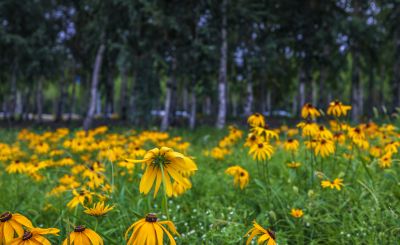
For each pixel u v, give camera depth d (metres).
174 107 17.03
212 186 4.38
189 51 13.27
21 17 18.88
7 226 1.37
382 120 8.22
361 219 2.83
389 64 23.12
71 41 20.39
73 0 18.75
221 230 2.79
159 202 3.69
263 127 3.48
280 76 22.97
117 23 13.70
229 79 19.47
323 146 3.41
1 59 19.14
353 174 3.84
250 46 15.92
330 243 2.70
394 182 3.46
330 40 14.59
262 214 3.09
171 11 13.16
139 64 13.39
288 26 15.84
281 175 4.46
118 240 2.53
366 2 17.06
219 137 10.73
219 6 13.95
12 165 4.30
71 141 6.47
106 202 2.76
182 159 1.49
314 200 3.14
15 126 20.06
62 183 4.23
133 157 4.66
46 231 1.40
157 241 1.37
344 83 23.91
